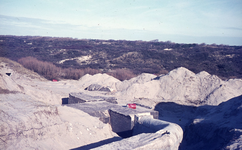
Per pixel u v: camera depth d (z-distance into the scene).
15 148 7.80
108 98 19.30
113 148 8.08
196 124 15.30
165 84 25.86
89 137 11.07
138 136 9.68
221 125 13.33
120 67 60.16
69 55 70.44
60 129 10.25
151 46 107.19
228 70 54.25
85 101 17.83
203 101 22.44
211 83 24.11
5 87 12.93
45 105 11.44
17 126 8.54
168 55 71.56
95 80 36.09
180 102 22.88
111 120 14.95
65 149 9.32
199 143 13.52
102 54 75.81
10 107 9.67
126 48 96.06
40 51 70.62
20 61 41.94
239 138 10.33
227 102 18.55
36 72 39.06
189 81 25.00
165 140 9.51
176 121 19.56
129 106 16.47
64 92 26.03
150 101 23.41
